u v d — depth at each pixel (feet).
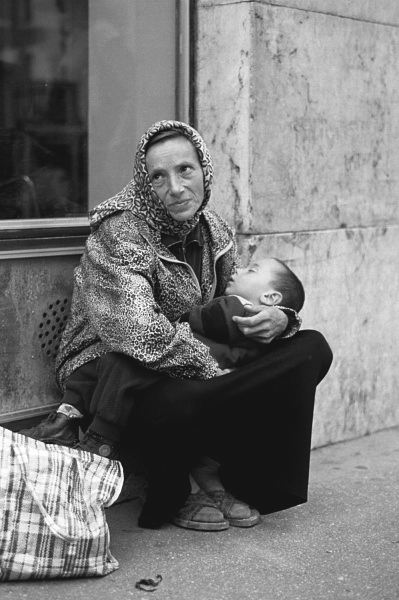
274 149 14.88
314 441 16.53
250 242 14.65
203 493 12.92
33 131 14.01
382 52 16.60
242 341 12.23
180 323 12.06
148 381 11.73
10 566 10.67
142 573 11.34
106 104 14.62
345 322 16.66
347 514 13.58
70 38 14.34
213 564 11.71
